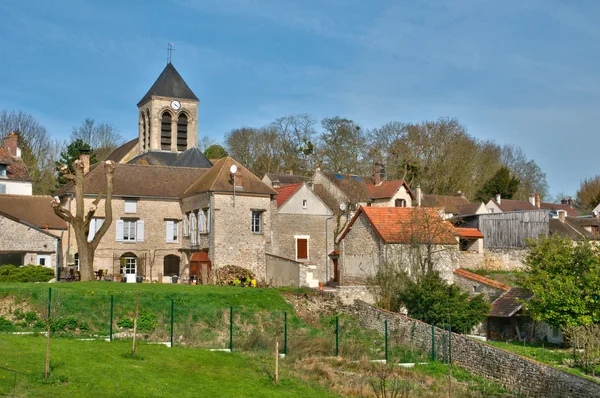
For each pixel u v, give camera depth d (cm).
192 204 4262
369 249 3866
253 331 2900
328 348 2811
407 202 5638
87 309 2864
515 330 3312
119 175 4366
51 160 7088
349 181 5653
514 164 9162
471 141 7469
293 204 4519
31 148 6994
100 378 1881
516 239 4850
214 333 2923
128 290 3119
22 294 2850
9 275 3478
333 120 7488
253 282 3888
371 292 3541
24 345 2150
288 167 7556
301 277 3716
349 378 2408
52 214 4269
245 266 4012
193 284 3834
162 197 4369
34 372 1853
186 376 2073
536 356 2792
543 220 4875
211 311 3080
